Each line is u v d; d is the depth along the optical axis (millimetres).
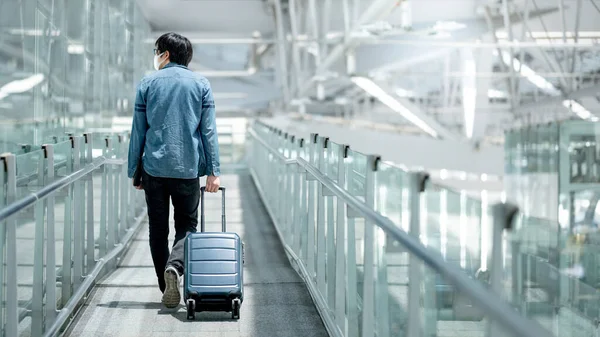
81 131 9219
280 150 9836
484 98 30000
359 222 4141
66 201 5066
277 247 8617
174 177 5133
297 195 7383
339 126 31125
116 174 7812
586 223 9758
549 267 3760
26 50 6867
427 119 28812
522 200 12469
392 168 3404
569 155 10250
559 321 5016
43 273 4383
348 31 19625
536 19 23031
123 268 7148
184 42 5246
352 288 4348
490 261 2098
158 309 5422
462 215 2451
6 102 6211
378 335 3680
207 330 4898
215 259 5066
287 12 26594
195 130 5164
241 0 25297
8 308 3592
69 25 8805
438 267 2215
